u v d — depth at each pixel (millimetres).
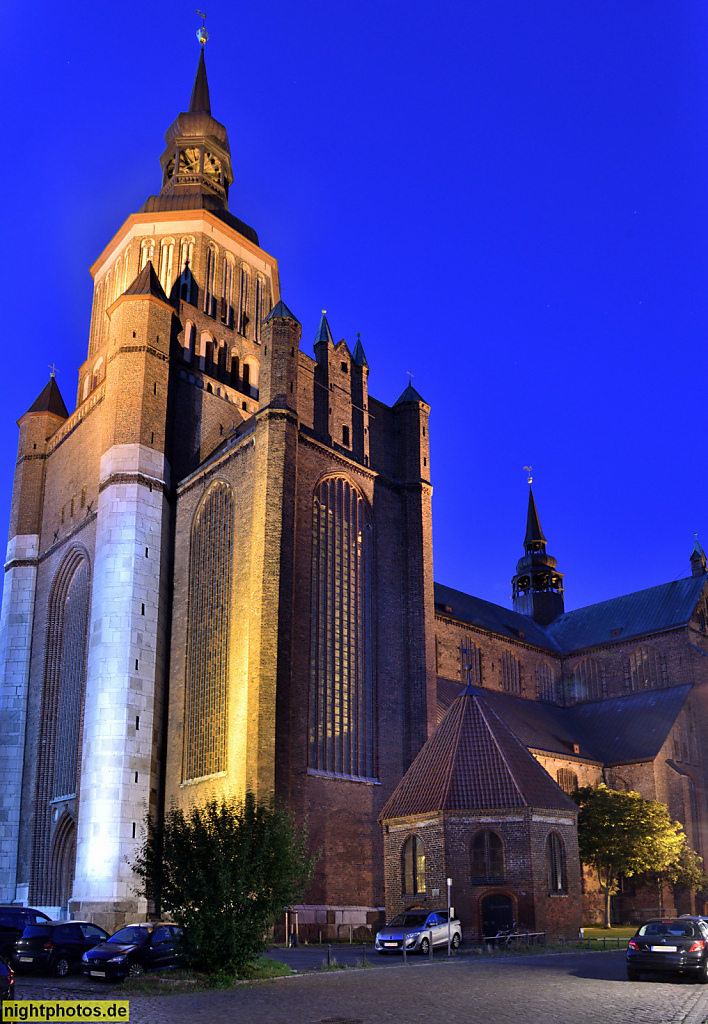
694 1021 15516
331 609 51906
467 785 40531
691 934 22750
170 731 53344
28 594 68938
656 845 55156
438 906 38281
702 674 76688
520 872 38094
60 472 69500
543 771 42781
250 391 68438
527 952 33625
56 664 65500
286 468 49344
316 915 44000
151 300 60625
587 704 80750
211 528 54781
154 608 55125
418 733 53656
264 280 72375
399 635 56125
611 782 69125
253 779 42875
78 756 59250
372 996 20125
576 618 88812
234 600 49969
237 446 52844
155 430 58750
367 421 59156
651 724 72375
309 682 48844
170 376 61500
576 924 39406
